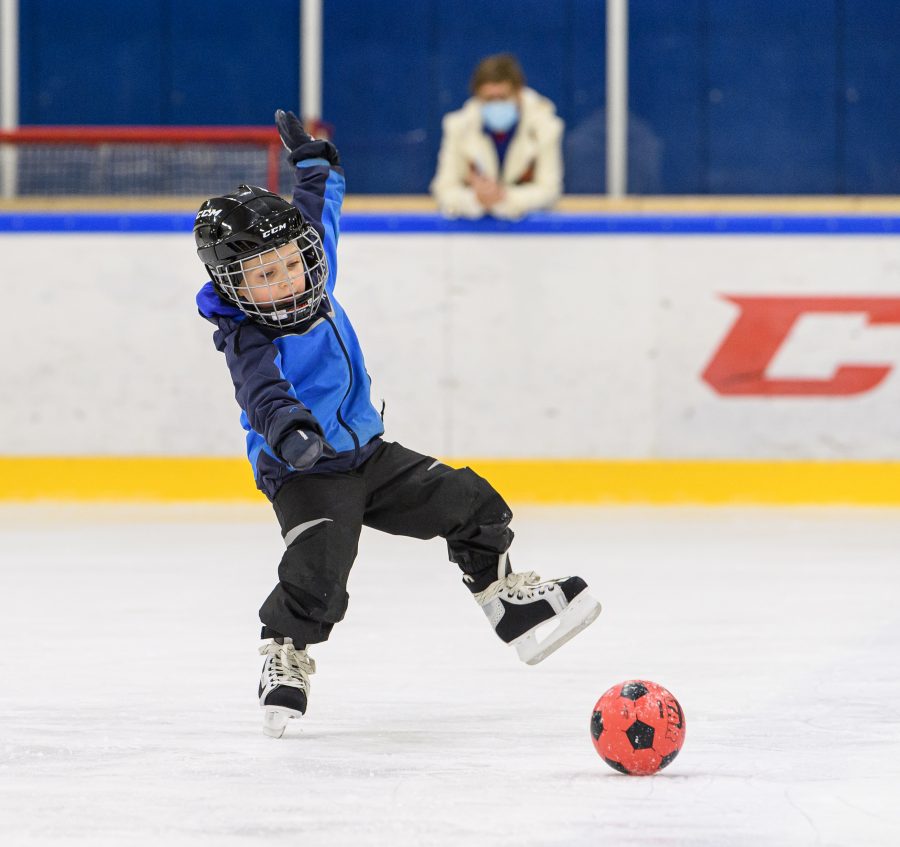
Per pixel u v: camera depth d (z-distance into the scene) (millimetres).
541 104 29469
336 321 10023
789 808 7629
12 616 15617
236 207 9359
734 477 29172
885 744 9266
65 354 29641
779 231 28953
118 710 10633
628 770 8352
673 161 40000
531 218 29188
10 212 29859
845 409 28984
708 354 29172
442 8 40156
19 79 40344
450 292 29312
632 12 39812
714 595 17062
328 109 40562
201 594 17328
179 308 29578
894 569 19531
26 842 7051
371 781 8297
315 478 9852
